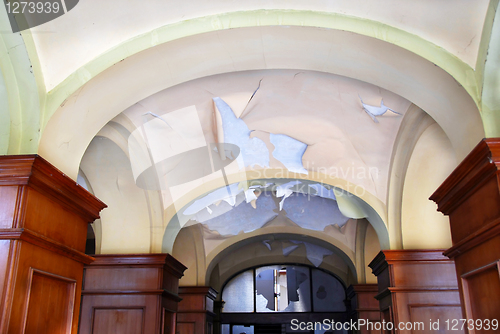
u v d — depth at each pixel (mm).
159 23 3807
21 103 3479
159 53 3994
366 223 9055
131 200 6215
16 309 3057
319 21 3812
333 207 8828
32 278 3254
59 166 3762
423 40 3748
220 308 11203
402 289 5809
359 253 9539
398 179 6004
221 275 11281
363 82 4789
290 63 4402
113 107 4230
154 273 6152
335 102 5223
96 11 3535
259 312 11297
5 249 3090
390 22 3768
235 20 3828
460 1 3434
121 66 3885
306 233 9508
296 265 11375
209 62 4293
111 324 6004
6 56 3355
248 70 4703
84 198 3945
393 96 4914
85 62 3736
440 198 4129
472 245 3590
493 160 3158
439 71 3771
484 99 3557
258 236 9906
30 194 3277
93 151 5539
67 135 3828
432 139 5281
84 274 6188
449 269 5887
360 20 3801
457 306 5758
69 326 3762
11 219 3158
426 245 6070
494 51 3422
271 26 3873
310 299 11328
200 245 9484
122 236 6348
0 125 3434
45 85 3596
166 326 6508
